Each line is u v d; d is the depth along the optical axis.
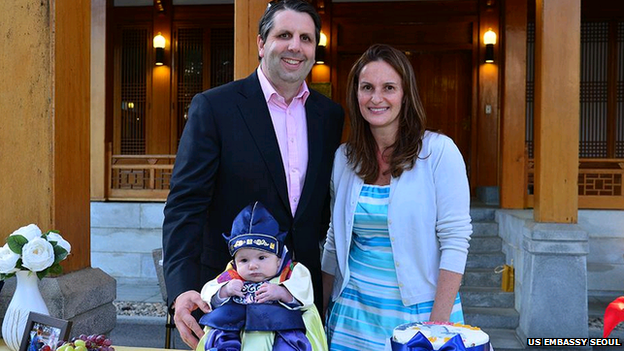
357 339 2.26
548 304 5.59
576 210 5.65
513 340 5.81
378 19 9.66
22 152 2.91
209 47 10.25
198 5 10.18
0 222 2.93
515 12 7.82
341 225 2.33
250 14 5.45
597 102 9.61
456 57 9.81
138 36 10.37
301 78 2.21
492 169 9.47
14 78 2.91
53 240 2.54
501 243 7.32
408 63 2.21
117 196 8.25
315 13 2.21
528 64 9.75
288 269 1.90
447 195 2.19
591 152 9.67
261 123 2.25
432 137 2.24
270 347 1.82
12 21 2.90
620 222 7.29
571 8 5.56
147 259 8.02
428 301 2.21
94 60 8.16
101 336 1.99
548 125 5.64
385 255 2.24
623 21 9.50
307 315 1.91
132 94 10.41
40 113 2.89
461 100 9.82
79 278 2.98
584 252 5.53
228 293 1.85
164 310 6.69
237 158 2.21
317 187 2.31
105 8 8.16
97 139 8.16
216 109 2.21
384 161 2.28
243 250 1.86
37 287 2.53
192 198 2.14
